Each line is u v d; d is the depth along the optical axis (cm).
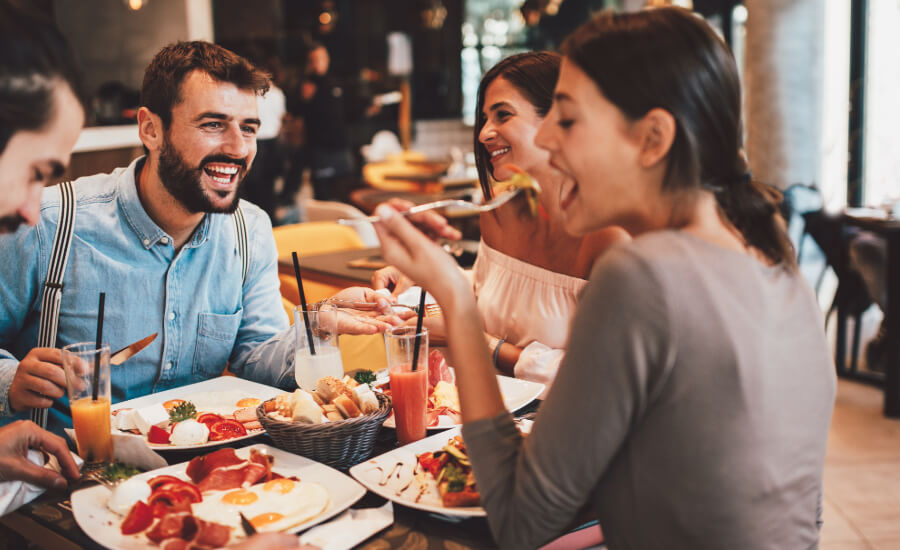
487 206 117
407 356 144
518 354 197
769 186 103
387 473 130
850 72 595
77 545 115
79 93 107
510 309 209
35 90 99
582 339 89
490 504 98
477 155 217
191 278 189
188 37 727
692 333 86
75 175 415
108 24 737
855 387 438
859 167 601
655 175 94
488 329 215
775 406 92
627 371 87
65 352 134
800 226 452
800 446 96
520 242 215
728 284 89
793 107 601
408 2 1095
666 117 91
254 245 201
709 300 87
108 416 136
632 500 93
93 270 180
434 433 153
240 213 198
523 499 93
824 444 101
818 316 101
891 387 392
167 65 167
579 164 96
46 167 107
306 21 1046
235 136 171
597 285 89
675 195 94
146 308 185
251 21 1017
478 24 1119
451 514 115
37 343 180
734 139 95
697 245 91
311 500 120
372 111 1075
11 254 175
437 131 1130
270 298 207
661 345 86
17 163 103
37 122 101
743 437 89
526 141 197
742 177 98
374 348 280
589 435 89
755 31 608
